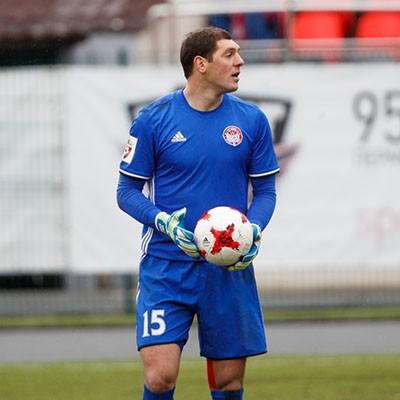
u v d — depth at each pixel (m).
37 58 64.12
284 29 56.75
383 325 46.75
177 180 23.75
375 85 48.94
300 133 48.97
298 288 52.97
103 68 48.78
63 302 53.62
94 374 36.84
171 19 55.09
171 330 23.44
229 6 56.31
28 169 49.44
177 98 23.98
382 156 48.97
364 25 58.38
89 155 49.09
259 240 23.47
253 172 24.33
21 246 49.62
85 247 49.34
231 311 23.80
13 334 46.56
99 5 63.16
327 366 37.69
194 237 23.14
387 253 49.16
